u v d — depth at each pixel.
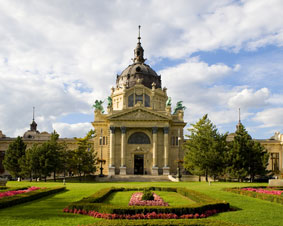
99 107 98.69
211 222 18.61
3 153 103.12
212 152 66.62
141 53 114.19
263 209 26.47
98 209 22.97
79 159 76.06
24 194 31.75
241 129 69.50
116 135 89.12
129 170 88.38
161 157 88.19
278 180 44.84
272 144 101.38
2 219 21.09
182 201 30.97
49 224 19.64
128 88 101.25
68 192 38.53
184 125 94.69
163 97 103.88
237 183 55.81
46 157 71.06
